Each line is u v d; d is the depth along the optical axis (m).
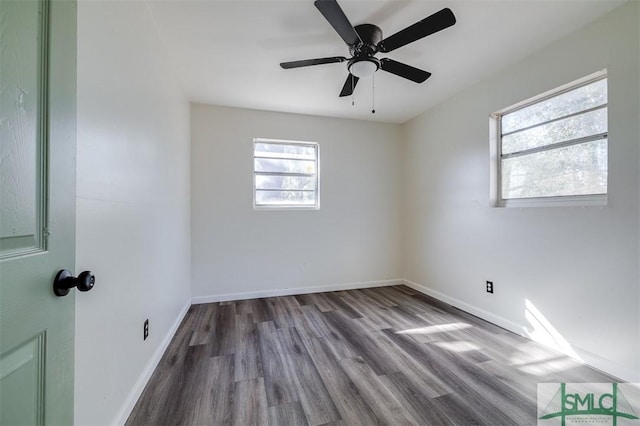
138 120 1.54
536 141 2.26
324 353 2.01
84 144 1.02
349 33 1.60
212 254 3.22
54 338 0.64
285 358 1.94
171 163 2.28
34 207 0.59
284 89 2.81
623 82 1.67
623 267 1.67
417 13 1.75
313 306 3.05
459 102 2.94
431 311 2.88
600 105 1.85
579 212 1.89
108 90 1.20
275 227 3.45
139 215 1.55
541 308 2.13
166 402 1.48
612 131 1.72
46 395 0.61
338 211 3.71
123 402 1.33
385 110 3.46
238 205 3.31
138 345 1.53
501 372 1.76
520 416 1.38
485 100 2.62
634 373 1.62
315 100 3.11
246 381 1.67
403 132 3.95
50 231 0.63
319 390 1.59
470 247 2.82
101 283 1.13
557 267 2.03
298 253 3.54
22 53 0.55
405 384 1.64
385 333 2.35
